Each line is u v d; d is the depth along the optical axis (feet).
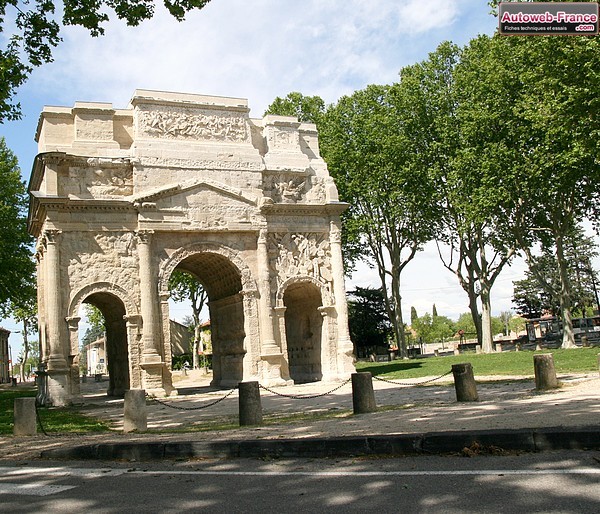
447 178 180.45
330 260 152.76
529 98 138.31
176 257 136.46
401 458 35.09
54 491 32.63
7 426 78.13
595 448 32.76
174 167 137.49
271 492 29.43
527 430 34.94
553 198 169.99
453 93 181.88
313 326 159.74
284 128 153.99
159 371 129.29
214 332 164.66
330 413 72.23
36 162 130.93
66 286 126.41
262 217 144.77
